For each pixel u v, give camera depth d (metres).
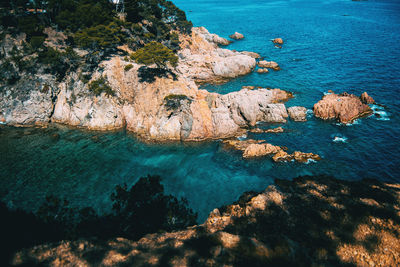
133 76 62.75
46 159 50.06
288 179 43.66
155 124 58.31
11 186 42.66
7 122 62.91
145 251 21.47
